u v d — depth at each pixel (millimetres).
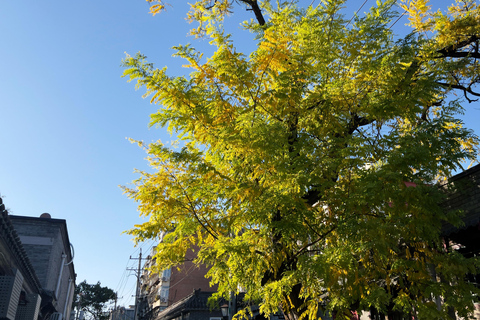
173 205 7324
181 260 8070
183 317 34250
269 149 6672
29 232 31594
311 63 8250
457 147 6898
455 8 10852
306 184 6453
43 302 27422
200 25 10398
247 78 7457
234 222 7613
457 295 6719
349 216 6621
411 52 7734
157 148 7230
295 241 7625
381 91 7492
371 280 7254
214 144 7562
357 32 7871
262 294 7531
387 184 6359
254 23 8594
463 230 8898
